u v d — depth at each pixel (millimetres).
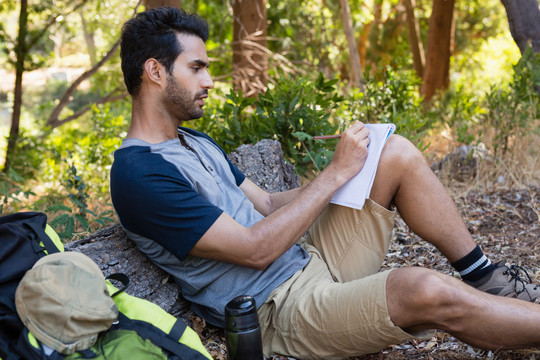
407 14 14211
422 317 2006
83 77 8844
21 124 14414
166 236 2139
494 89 5172
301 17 11891
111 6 10859
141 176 2137
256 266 2176
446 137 5445
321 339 2203
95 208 4359
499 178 4504
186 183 2178
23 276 1877
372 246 2447
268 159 3336
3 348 1751
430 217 2348
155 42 2254
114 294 1991
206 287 2334
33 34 8156
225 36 10953
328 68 11836
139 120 2330
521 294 2273
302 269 2412
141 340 1845
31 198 5652
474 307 1964
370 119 5316
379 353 2352
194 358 1888
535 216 3787
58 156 5879
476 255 2340
